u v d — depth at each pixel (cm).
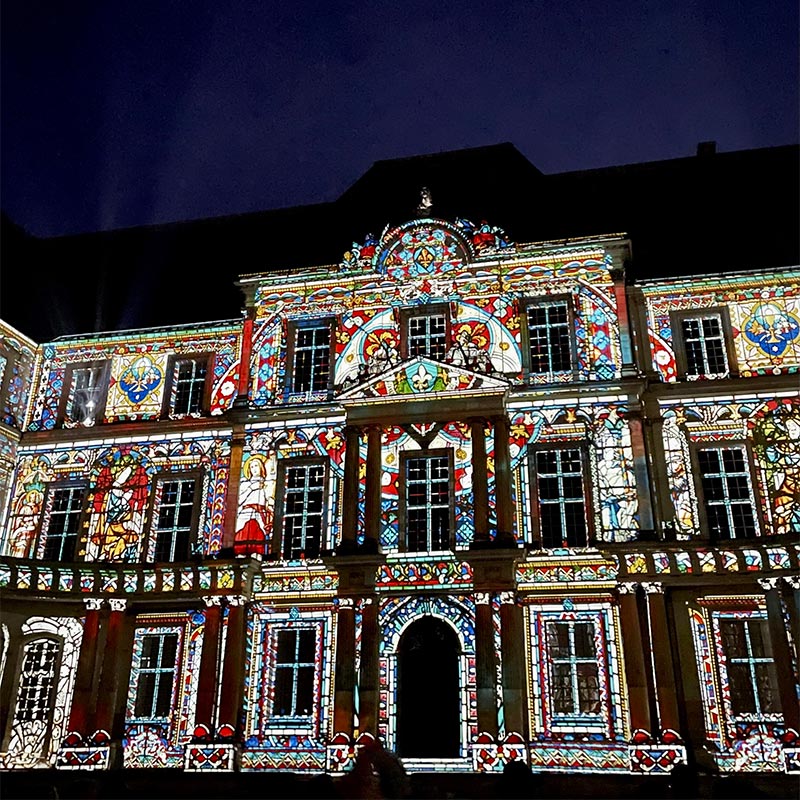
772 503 2216
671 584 2134
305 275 2695
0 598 2331
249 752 2223
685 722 2045
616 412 2334
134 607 2455
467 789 1912
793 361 2345
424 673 2228
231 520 2466
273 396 2589
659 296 2491
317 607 2333
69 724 2305
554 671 2152
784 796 1780
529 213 2889
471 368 2397
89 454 2692
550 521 2294
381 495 2377
